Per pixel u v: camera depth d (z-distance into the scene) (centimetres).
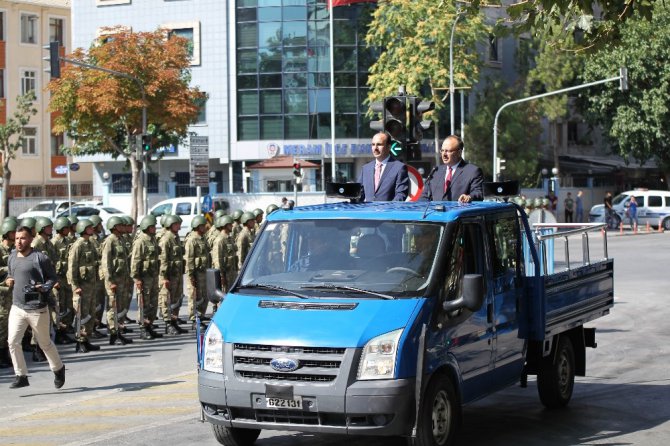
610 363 1686
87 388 1559
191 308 2295
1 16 7625
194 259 2297
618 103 6581
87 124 5450
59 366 1512
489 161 6488
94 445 1129
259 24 7031
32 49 7831
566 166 7700
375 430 935
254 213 2769
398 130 1812
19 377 1527
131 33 5409
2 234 1828
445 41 5588
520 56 6706
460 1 1529
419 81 5741
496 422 1230
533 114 6600
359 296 988
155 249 2172
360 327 945
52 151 7962
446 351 995
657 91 6406
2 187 6950
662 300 2642
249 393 956
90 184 8231
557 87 6506
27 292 1488
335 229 1070
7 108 7656
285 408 946
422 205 1125
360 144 7000
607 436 1151
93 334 2205
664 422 1225
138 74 5328
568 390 1314
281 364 945
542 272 1221
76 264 1980
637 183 8150
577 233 1351
